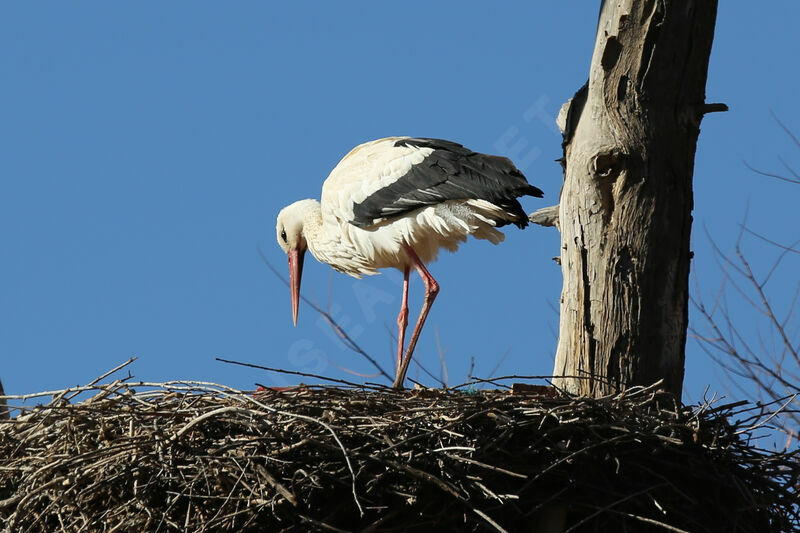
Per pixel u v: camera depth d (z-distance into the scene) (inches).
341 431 427.8
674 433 447.8
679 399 487.8
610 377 481.7
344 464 429.4
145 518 438.9
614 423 440.8
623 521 441.7
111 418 444.1
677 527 446.6
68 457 437.1
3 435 459.5
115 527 435.2
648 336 484.7
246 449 429.7
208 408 439.2
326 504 437.7
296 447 424.5
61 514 450.0
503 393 450.6
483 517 429.7
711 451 451.8
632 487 445.1
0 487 466.0
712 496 453.7
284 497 419.5
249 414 424.8
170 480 434.9
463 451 432.1
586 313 487.2
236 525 434.9
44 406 446.6
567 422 434.9
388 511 438.3
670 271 489.7
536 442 435.8
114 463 432.5
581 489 446.6
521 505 446.6
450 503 435.8
